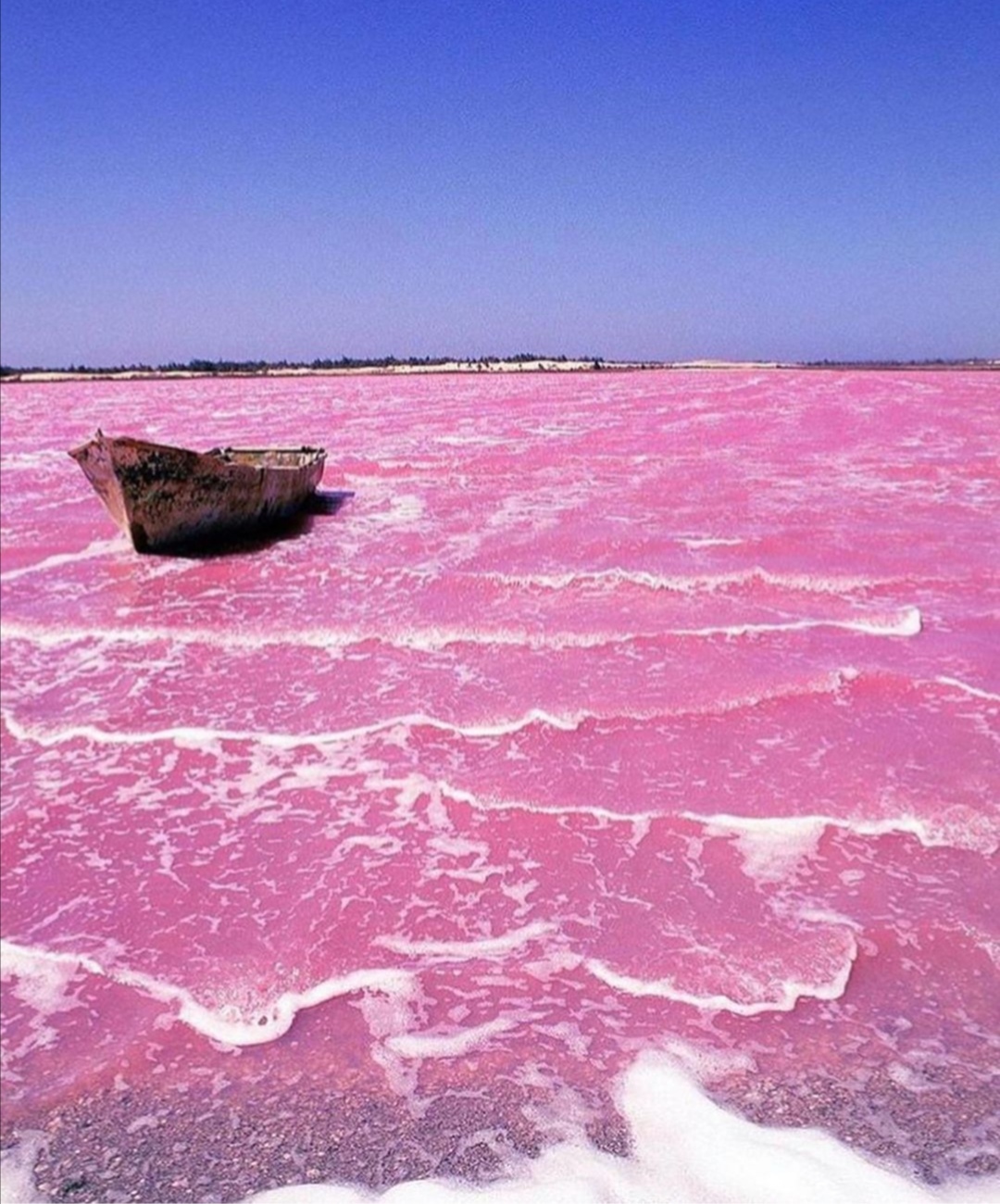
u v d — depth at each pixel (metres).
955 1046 4.41
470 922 5.78
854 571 13.16
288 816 7.31
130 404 54.44
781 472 22.34
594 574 13.33
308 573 14.82
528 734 8.41
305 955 5.51
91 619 12.71
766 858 6.31
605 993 5.00
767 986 4.96
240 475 16.81
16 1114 4.23
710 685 9.20
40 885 6.47
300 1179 3.66
